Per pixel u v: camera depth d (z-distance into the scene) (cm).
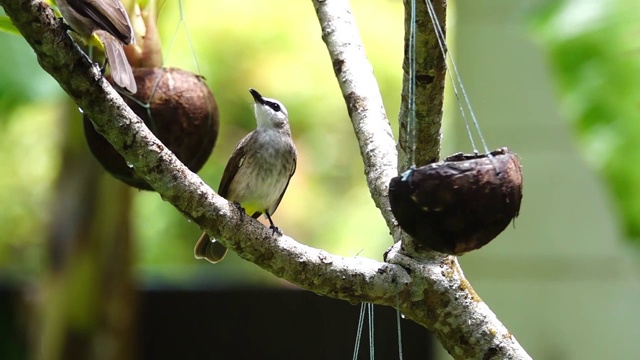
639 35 687
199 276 1466
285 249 523
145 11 663
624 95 684
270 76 1596
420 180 444
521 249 1163
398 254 546
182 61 1453
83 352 1095
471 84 1165
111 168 646
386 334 1154
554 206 1155
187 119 632
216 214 515
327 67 1631
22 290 1172
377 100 631
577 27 700
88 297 1091
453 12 1203
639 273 1141
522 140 1155
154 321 1190
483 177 441
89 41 609
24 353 1166
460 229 446
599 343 1150
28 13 461
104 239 1091
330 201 1655
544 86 1145
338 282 530
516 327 1166
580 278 1155
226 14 1595
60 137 1102
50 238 1100
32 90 929
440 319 546
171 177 506
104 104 489
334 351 1173
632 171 680
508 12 1150
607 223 1145
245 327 1191
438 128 500
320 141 1655
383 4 1717
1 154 1552
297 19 1628
